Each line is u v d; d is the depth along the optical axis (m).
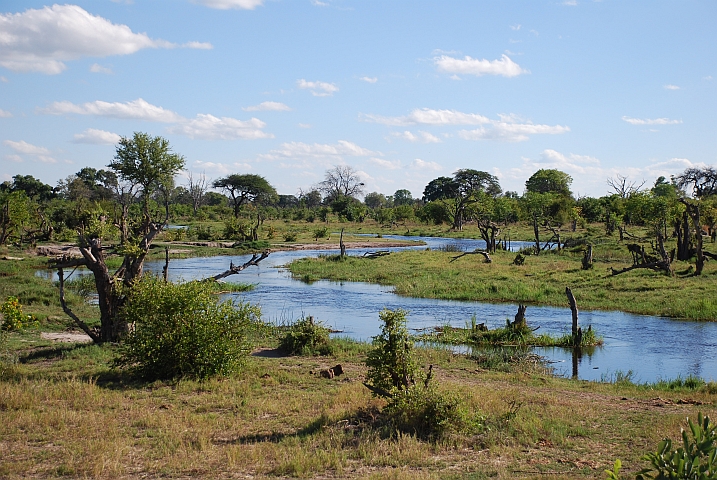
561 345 18.06
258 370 13.59
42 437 8.45
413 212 104.69
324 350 16.14
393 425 9.25
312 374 13.45
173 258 46.81
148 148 29.48
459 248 56.94
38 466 7.45
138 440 8.52
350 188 156.75
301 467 7.48
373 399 10.58
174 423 9.27
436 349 16.70
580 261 39.53
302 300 27.08
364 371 13.85
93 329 16.55
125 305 14.99
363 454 8.09
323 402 10.83
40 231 52.56
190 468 7.48
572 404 11.02
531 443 8.70
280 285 32.38
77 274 33.50
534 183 116.69
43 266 36.34
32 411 9.57
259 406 10.48
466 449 8.54
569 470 7.62
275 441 8.76
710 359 16.34
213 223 90.75
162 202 98.19
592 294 26.59
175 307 12.70
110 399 10.68
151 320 12.77
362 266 39.16
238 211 103.75
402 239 71.38
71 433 8.62
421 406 9.32
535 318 22.41
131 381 12.35
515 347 17.75
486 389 11.95
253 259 16.16
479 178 115.75
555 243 58.31
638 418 10.11
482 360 15.60
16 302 14.50
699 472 5.34
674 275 30.59
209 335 12.66
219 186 103.19
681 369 15.36
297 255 51.97
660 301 24.52
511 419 9.57
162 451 8.08
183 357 12.51
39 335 17.14
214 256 49.91
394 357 10.38
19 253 41.03
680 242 39.38
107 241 45.94
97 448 8.02
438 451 8.41
